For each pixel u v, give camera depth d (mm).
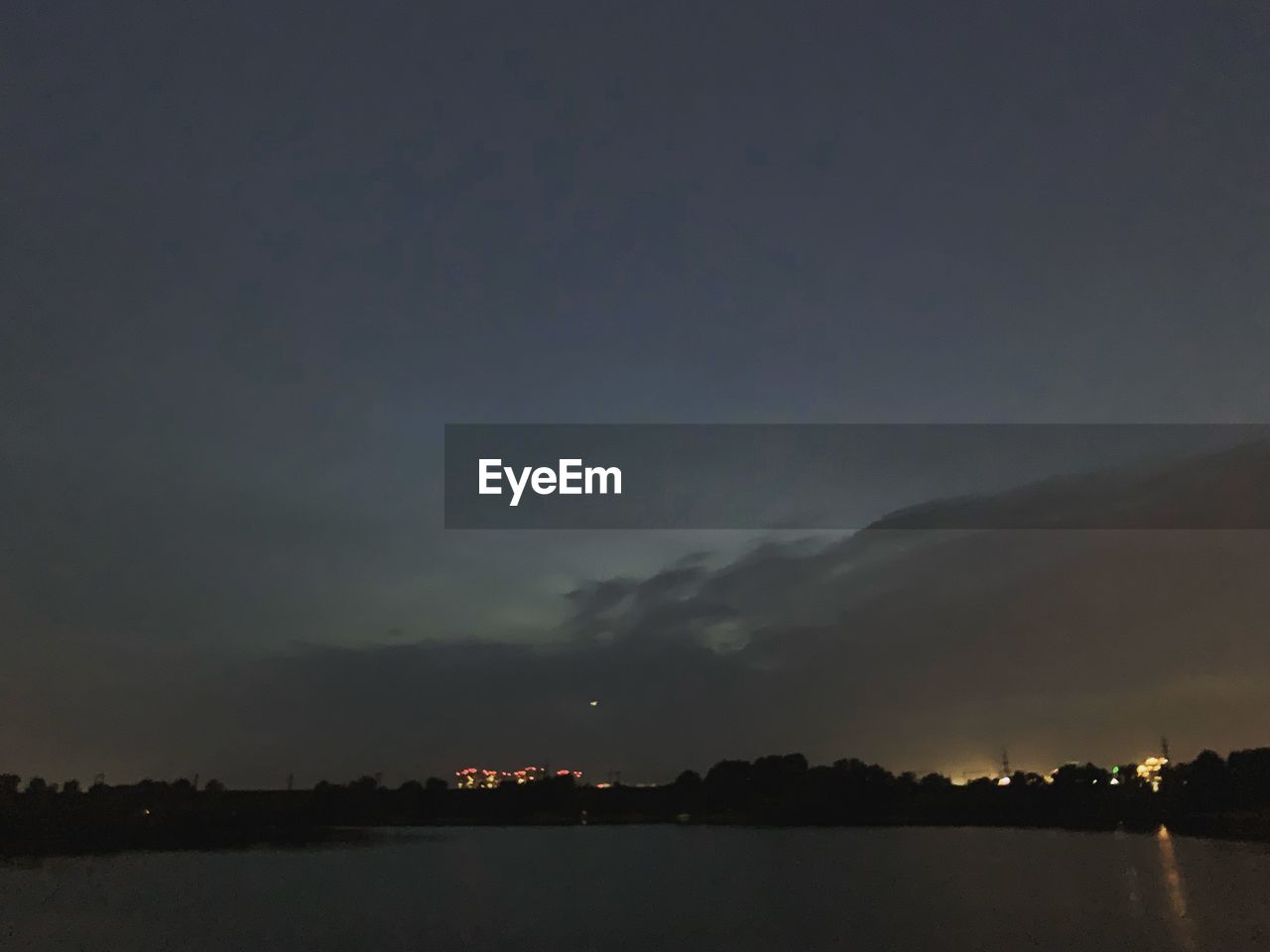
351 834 125688
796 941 50781
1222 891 65938
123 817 103125
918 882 73188
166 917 59844
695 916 59031
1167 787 121438
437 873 84125
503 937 52906
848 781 146625
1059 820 125375
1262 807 111875
